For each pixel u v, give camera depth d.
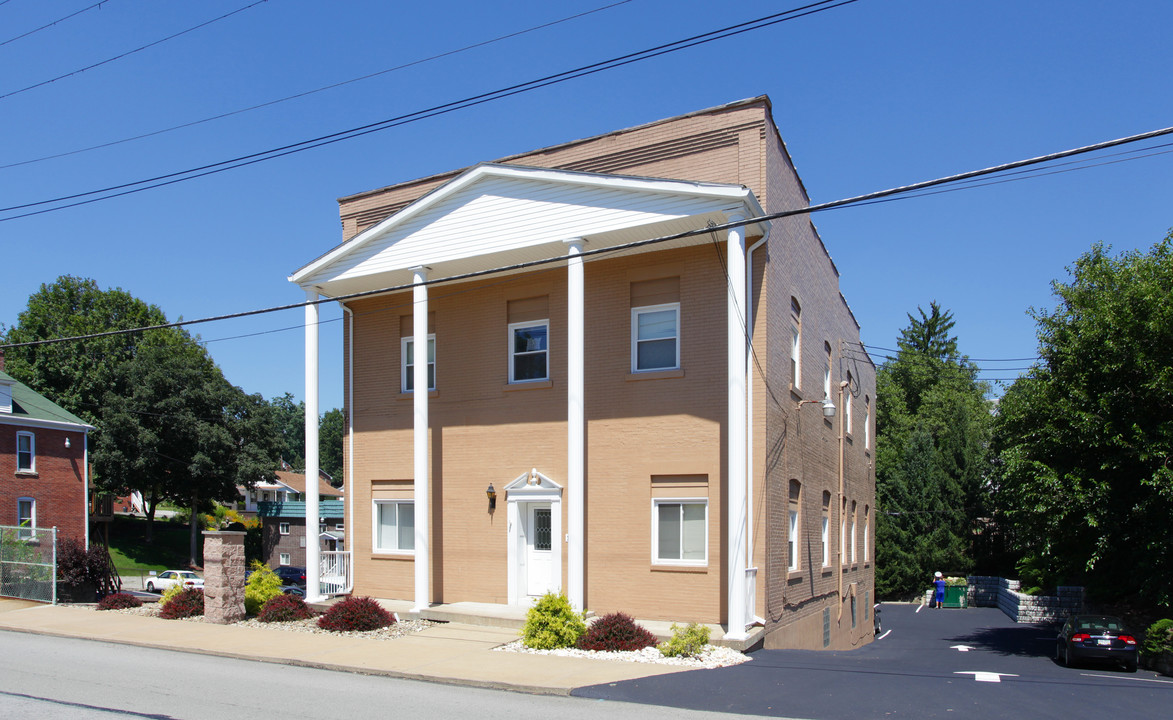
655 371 17.39
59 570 22.66
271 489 80.00
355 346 21.83
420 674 12.48
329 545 49.62
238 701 10.45
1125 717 10.36
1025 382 21.36
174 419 53.59
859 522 28.34
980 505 47.72
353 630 16.48
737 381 15.16
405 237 19.05
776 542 16.97
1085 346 19.75
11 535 23.27
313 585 19.61
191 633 16.56
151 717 9.47
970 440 48.75
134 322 62.31
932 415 57.50
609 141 18.38
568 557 16.70
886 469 51.62
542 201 17.50
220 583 17.95
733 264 15.42
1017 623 34.31
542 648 14.52
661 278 17.69
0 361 38.75
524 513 18.88
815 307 21.69
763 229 16.50
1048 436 19.91
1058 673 16.34
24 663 13.41
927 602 46.56
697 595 16.44
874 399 33.59
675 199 16.08
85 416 54.41
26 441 38.62
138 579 48.88
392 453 20.84
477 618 17.19
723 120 17.16
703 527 16.77
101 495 55.19
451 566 19.38
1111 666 18.86
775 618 16.70
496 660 13.62
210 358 64.81
